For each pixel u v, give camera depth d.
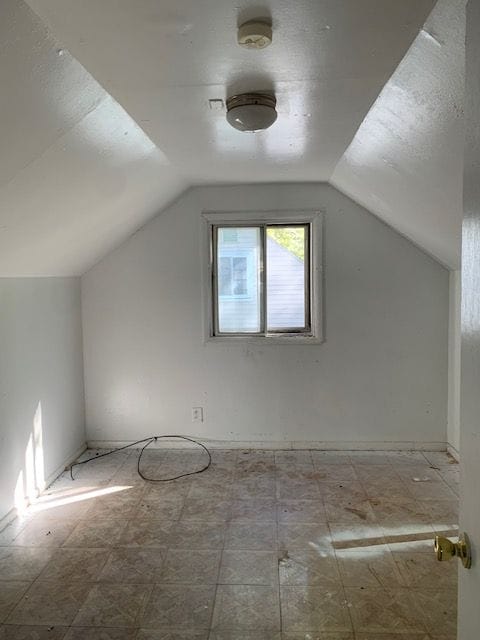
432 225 2.47
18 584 1.90
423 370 3.26
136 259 3.31
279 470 3.00
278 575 1.94
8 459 2.38
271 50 1.35
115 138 1.88
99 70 1.42
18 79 1.22
